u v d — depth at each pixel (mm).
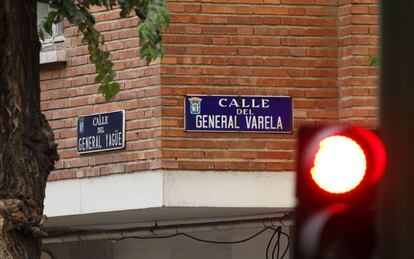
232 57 22969
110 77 16312
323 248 7711
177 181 22656
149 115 22969
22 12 15164
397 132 7219
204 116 22812
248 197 22797
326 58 23172
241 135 22891
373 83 22906
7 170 14883
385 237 7203
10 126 14992
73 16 15781
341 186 7898
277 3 23141
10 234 14695
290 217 23594
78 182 24266
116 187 23531
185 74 22844
